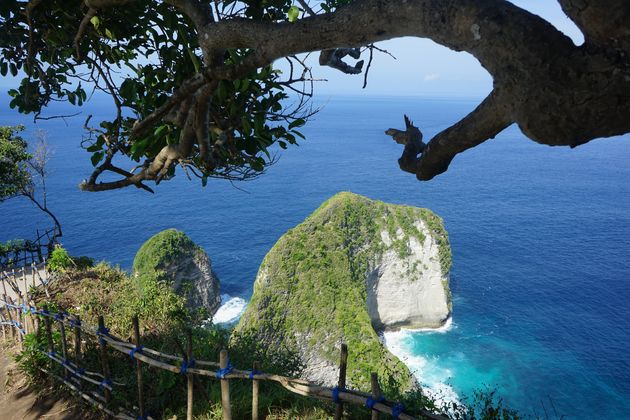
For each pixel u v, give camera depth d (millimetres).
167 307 13078
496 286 57469
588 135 1570
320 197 101375
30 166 30688
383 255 45719
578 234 78562
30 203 88125
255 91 4324
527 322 49375
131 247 66938
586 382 39938
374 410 5203
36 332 9609
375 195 105875
